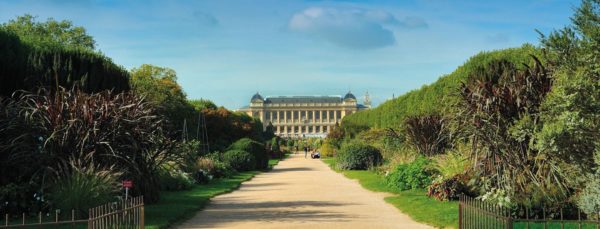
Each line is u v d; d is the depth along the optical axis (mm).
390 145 36875
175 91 53625
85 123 14656
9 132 14703
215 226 13375
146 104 16297
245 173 38281
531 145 13234
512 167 14656
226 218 14859
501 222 9305
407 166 23000
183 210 15766
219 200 19922
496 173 15070
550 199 13312
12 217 13773
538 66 15195
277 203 18641
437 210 15438
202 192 22406
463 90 16484
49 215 13555
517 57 27875
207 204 18516
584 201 12148
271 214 15633
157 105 17078
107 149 14766
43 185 13961
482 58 31422
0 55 18609
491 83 15836
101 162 14742
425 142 27219
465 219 10789
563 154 12570
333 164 48906
